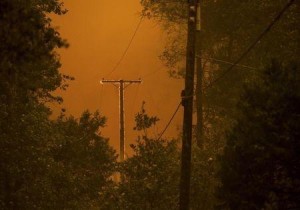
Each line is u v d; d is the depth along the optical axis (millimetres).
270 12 90250
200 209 67500
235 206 48625
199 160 71125
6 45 30328
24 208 68438
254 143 45875
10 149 66812
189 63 56594
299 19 86375
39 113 69625
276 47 87750
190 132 56406
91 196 87188
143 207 66812
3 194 67562
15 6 30250
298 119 43594
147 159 67625
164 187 66562
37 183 69000
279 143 44062
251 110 46344
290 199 46031
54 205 71125
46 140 69812
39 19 31391
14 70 31828
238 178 48594
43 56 32062
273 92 44781
